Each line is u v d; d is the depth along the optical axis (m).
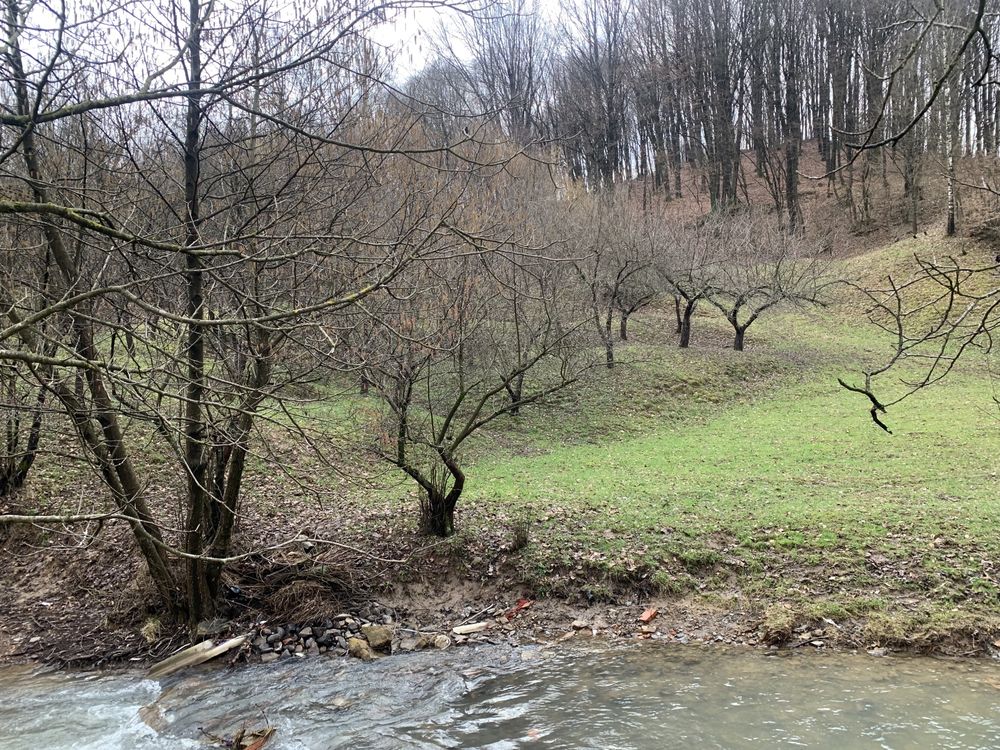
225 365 8.70
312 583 10.45
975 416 19.80
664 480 15.09
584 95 46.00
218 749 7.03
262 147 8.33
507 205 17.12
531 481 15.56
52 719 7.67
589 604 10.26
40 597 10.87
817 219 46.94
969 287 32.22
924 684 7.67
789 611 9.39
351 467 16.08
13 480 12.62
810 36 49.44
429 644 9.52
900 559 10.23
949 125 34.78
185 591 9.65
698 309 38.19
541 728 7.14
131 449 14.85
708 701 7.50
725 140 48.12
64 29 4.39
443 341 11.59
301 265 8.48
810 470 15.45
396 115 9.09
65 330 8.27
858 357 29.53
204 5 6.32
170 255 7.57
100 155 7.36
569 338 19.16
